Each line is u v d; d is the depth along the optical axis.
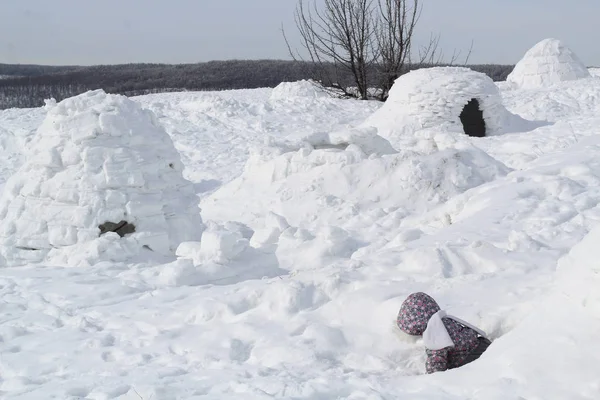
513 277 5.17
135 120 8.69
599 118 19.83
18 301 6.16
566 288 3.84
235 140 22.38
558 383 3.29
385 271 5.63
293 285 5.29
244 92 34.72
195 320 5.31
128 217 8.30
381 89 34.00
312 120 25.41
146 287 6.52
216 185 17.31
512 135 19.48
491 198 8.35
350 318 4.88
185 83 68.69
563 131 18.62
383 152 13.55
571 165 8.87
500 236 6.65
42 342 5.05
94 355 4.70
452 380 3.61
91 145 8.41
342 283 5.34
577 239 6.30
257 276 7.09
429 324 4.17
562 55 32.06
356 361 4.37
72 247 8.09
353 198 11.86
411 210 11.42
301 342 4.57
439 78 21.11
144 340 4.95
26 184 8.57
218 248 6.98
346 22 32.56
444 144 13.20
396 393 3.56
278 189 12.60
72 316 5.72
